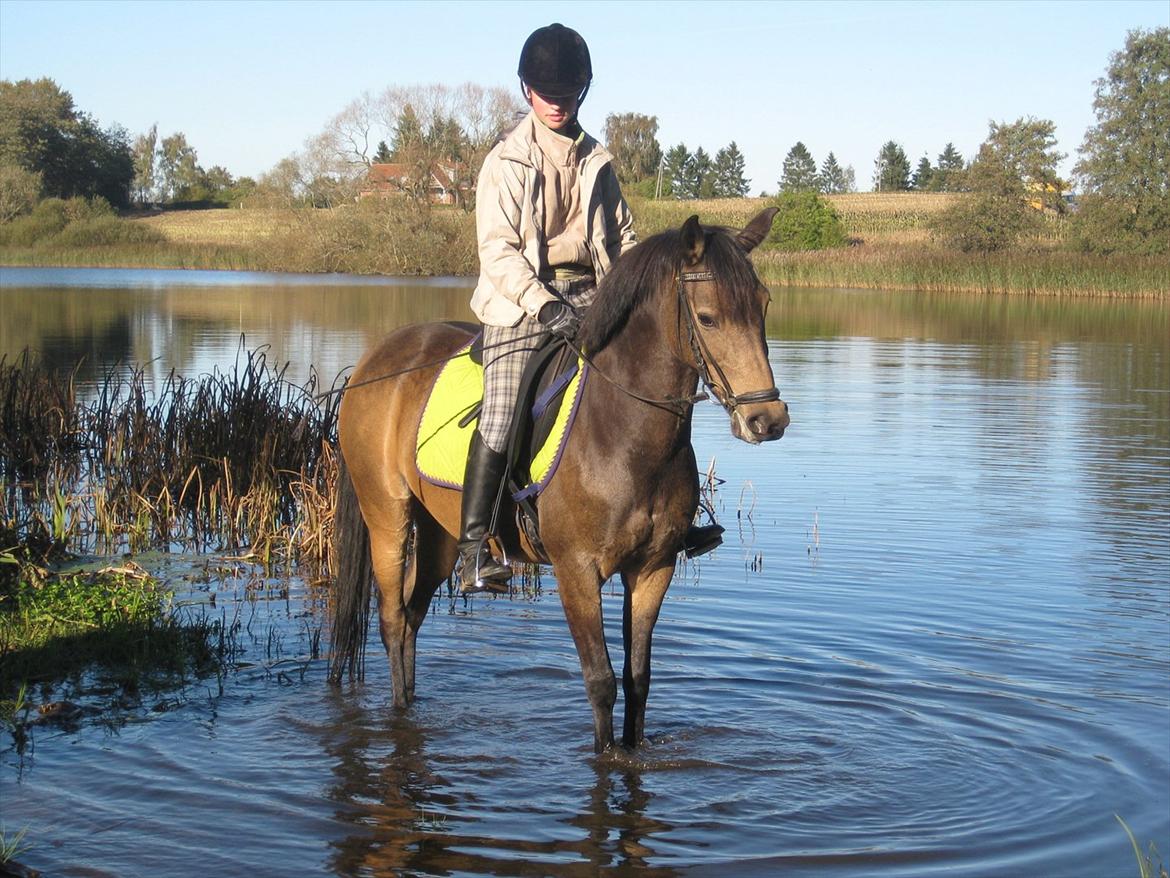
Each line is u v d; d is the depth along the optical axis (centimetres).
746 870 415
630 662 504
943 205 8662
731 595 742
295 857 421
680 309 439
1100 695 575
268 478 951
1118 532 903
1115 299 4334
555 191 509
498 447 488
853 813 459
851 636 665
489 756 515
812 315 3381
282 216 5947
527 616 725
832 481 1096
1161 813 455
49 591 695
